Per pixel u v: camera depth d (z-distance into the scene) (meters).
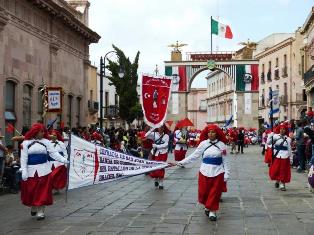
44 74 26.55
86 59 35.06
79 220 10.23
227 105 86.19
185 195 13.87
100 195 13.99
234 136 38.16
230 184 16.56
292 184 16.38
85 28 33.06
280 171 14.80
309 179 14.25
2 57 21.00
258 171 21.83
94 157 11.09
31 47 24.64
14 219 10.52
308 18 39.62
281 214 10.73
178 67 60.59
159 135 16.08
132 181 17.61
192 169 23.17
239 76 60.47
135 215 10.72
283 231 9.02
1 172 14.55
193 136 53.88
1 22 20.69
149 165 11.52
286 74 60.25
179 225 9.59
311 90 41.19
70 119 31.89
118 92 41.25
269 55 66.25
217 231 9.04
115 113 50.28
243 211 11.13
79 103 34.09
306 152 20.66
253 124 60.34
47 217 10.62
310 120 22.09
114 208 11.70
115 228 9.36
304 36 45.97
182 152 24.05
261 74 69.38
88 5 37.34
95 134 22.97
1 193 14.45
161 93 15.12
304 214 10.72
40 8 25.41
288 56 59.56
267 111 66.25
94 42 36.22
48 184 10.41
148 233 8.90
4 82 21.25
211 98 99.31
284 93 61.06
